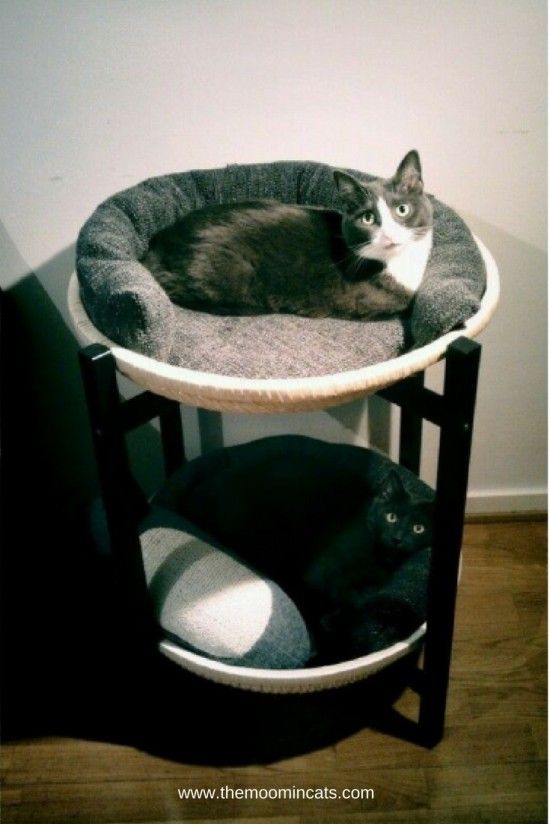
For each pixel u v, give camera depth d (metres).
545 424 1.30
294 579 1.01
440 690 0.95
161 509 0.99
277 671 0.84
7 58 0.93
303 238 0.81
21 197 1.04
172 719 1.05
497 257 1.11
